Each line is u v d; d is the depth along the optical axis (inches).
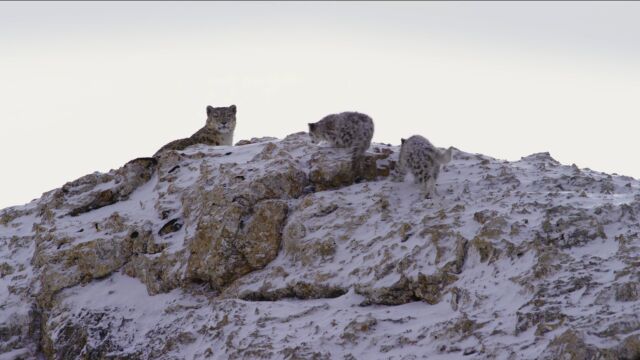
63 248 2331.4
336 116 2274.9
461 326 1540.4
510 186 2021.4
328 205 2070.6
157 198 2437.3
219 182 2260.1
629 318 1414.9
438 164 2004.2
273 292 1941.4
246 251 2073.1
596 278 1553.9
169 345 1849.2
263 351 1651.1
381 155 2247.8
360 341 1609.3
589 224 1721.2
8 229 2632.9
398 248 1834.4
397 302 1744.6
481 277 1673.2
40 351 2245.3
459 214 1867.6
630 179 2127.2
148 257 2194.9
